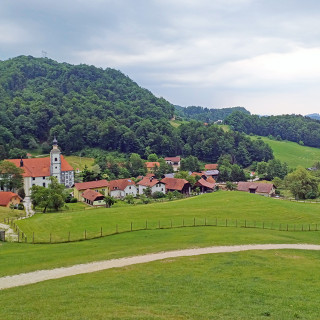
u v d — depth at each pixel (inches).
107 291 1254.3
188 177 6515.8
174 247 2037.4
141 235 2465.6
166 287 1306.6
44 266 1676.9
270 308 1101.7
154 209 3627.0
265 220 3142.2
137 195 5767.7
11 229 2883.9
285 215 3373.5
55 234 2650.1
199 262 1697.8
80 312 1032.2
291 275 1489.9
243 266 1630.2
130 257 1822.1
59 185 4350.4
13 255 1914.4
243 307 1106.1
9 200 4261.8
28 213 3902.6
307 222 3110.2
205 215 3289.9
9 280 1478.8
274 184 6604.3
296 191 5521.7
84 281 1405.0
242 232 2541.8
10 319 994.1
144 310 1052.5
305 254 1919.3
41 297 1197.7
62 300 1155.3
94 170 6747.1
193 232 2522.1
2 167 5196.9
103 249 2046.0
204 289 1283.2
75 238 2486.5
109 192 5693.9
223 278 1433.3
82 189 5369.1
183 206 3809.1
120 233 2586.1
